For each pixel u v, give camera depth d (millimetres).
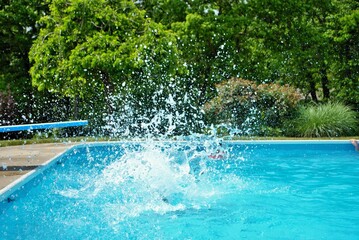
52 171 7586
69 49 14180
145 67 13711
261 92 13719
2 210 4742
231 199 5992
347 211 5336
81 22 14141
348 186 6773
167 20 18703
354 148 10492
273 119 13617
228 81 14117
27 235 4402
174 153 7785
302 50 18562
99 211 5367
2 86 17547
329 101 16734
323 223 4844
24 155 8477
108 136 14500
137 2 19516
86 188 6637
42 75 14070
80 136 15016
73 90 14023
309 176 7613
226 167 8562
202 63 17953
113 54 13328
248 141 10633
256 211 5371
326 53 18125
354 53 17875
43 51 14070
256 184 6980
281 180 7289
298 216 5129
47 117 17594
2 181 5559
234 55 17812
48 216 5121
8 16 17531
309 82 19828
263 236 4410
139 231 4566
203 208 5531
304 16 19469
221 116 13711
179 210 5441
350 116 13773
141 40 13883
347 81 17688
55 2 14602
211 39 17406
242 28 18156
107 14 14180
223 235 4441
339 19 17750
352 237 4336
